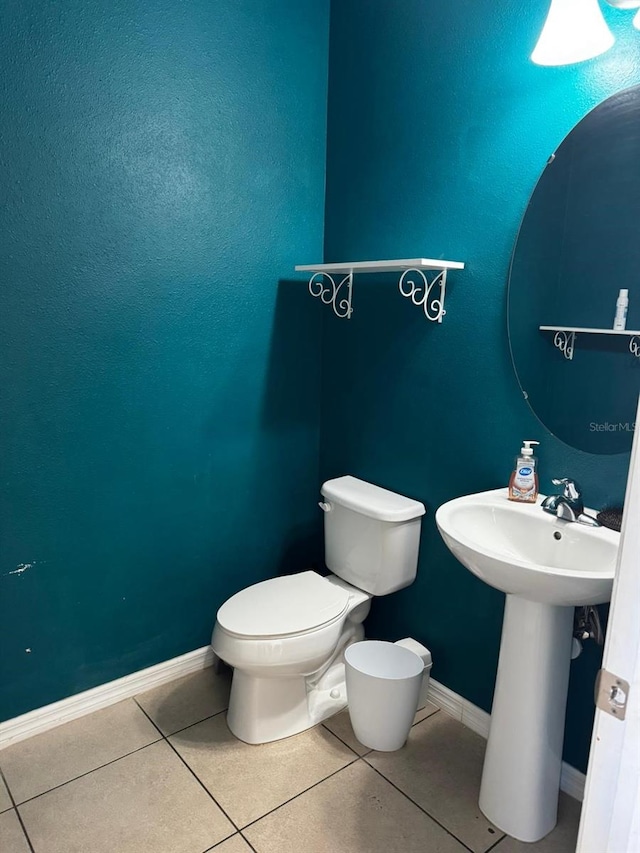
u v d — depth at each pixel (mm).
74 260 1768
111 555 1998
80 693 2006
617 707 776
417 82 1881
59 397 1810
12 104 1598
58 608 1914
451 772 1785
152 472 2041
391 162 2006
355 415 2287
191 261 2000
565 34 1356
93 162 1750
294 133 2170
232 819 1602
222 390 2160
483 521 1665
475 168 1749
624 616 760
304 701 1936
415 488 2076
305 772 1771
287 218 2211
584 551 1464
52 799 1655
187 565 2189
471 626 1944
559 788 1711
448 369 1909
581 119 1492
